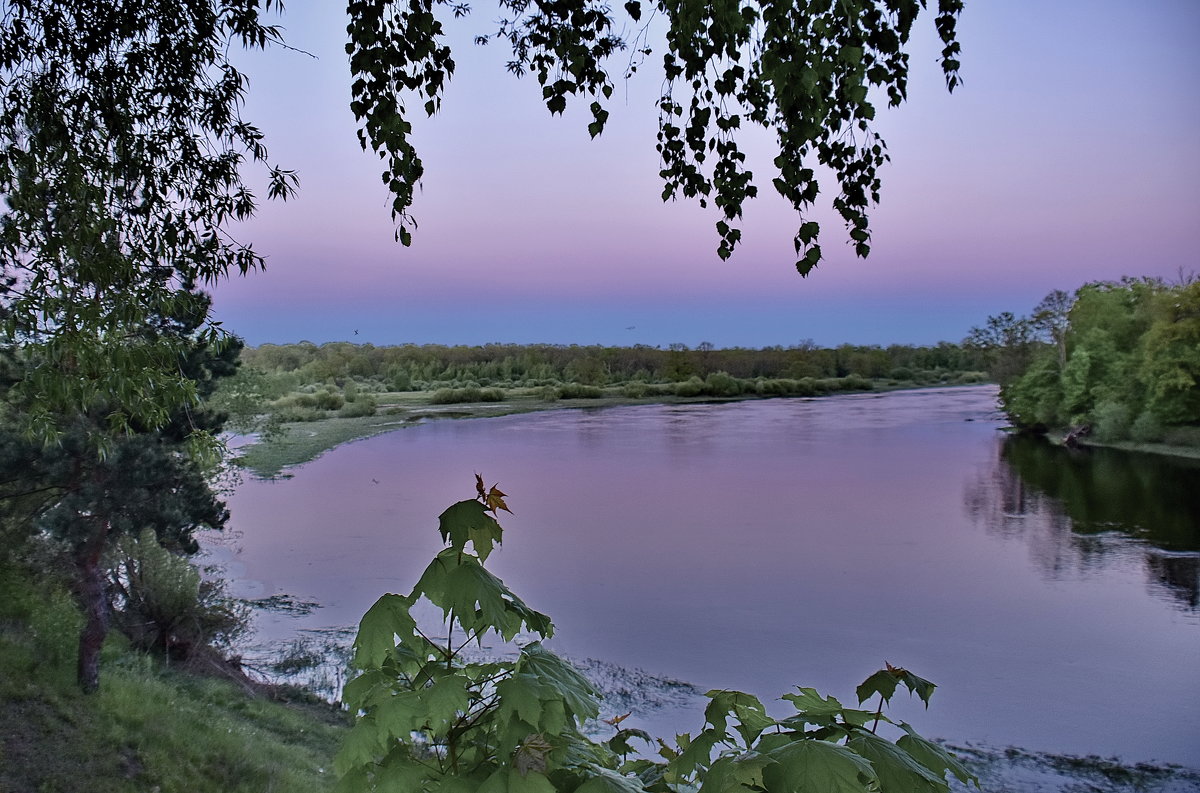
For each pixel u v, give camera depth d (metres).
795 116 3.68
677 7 4.19
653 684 15.68
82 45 4.85
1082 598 21.91
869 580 23.62
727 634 18.83
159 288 5.53
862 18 3.88
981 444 55.59
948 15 3.90
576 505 34.94
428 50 4.09
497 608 1.28
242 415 26.69
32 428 5.45
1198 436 50.66
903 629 19.39
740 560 25.86
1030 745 13.55
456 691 1.23
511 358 112.88
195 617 15.66
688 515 32.94
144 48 5.05
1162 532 29.61
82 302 5.18
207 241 5.52
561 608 20.70
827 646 18.14
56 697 10.34
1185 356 50.94
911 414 79.00
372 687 1.33
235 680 14.91
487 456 49.91
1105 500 35.59
